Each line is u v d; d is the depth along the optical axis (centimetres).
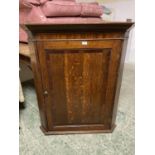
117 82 126
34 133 149
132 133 147
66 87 126
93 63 117
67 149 133
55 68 118
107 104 135
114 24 99
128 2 313
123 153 128
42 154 129
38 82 125
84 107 136
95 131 147
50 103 133
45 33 104
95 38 107
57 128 145
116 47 111
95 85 126
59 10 129
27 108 181
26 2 140
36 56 113
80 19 140
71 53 112
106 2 329
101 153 129
